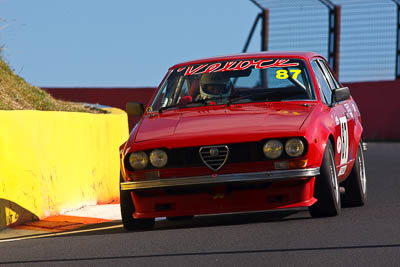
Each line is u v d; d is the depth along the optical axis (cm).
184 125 2664
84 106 4750
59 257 2148
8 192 3020
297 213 2945
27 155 3155
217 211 2541
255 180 2486
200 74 2995
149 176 2562
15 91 4169
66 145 3459
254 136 2508
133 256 2089
